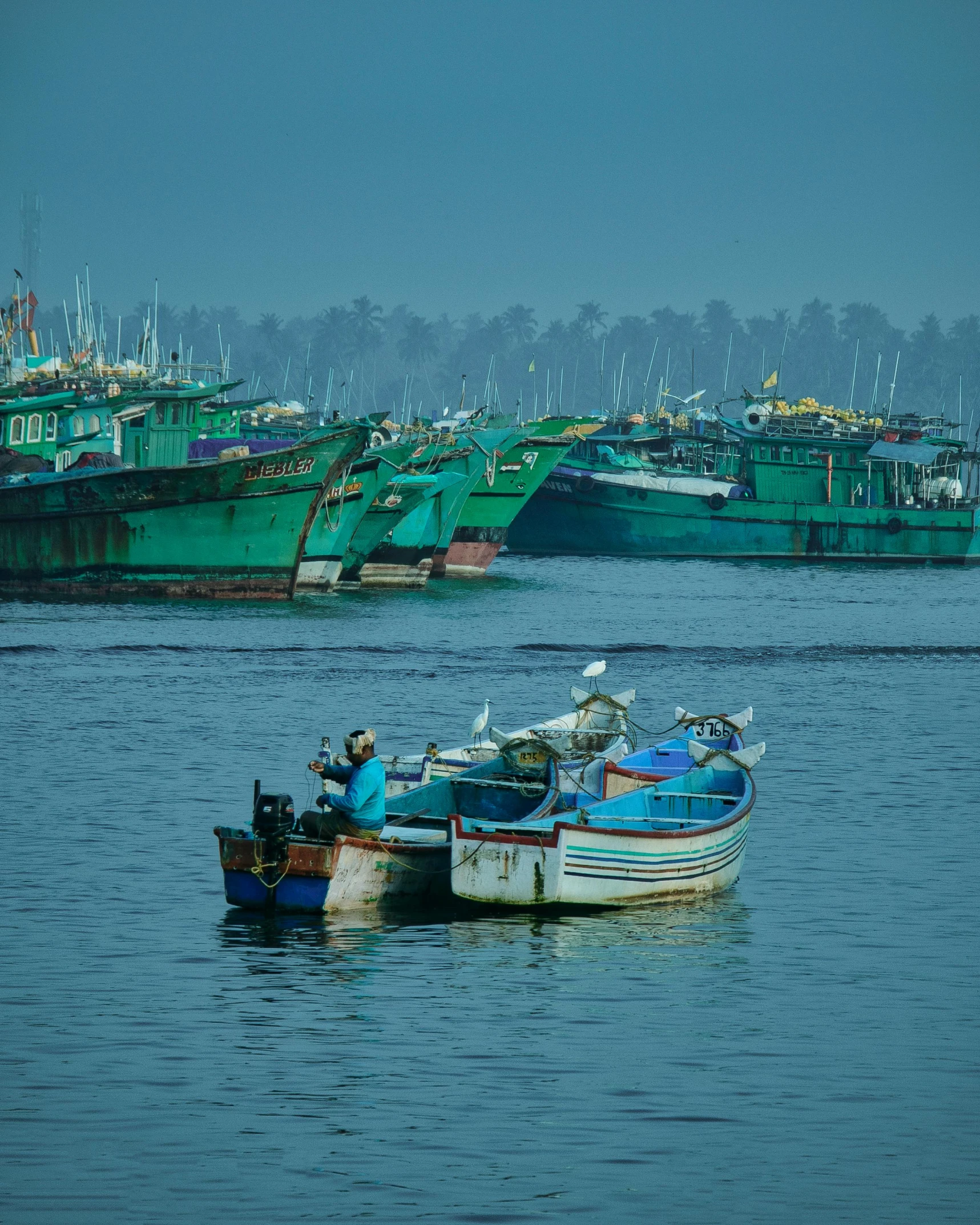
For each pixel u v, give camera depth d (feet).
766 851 287.07
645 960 222.69
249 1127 163.73
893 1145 161.58
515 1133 163.22
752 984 211.41
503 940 232.53
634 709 473.67
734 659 607.37
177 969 214.69
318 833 252.21
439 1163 156.15
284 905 242.17
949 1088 175.83
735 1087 175.73
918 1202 149.38
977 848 288.51
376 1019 196.03
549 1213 146.51
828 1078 178.60
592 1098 172.04
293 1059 181.98
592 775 280.51
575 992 207.72
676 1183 152.56
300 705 463.01
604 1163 156.56
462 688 507.30
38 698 469.57
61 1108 167.84
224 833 245.65
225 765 361.92
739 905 251.80
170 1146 159.43
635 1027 194.08
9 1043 185.88
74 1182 151.53
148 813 308.81
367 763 250.57
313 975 213.66
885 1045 188.96
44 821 300.40
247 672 540.93
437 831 272.51
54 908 242.37
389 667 562.66
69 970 213.25
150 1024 192.95
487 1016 197.98
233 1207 146.82
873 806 326.03
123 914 240.53
